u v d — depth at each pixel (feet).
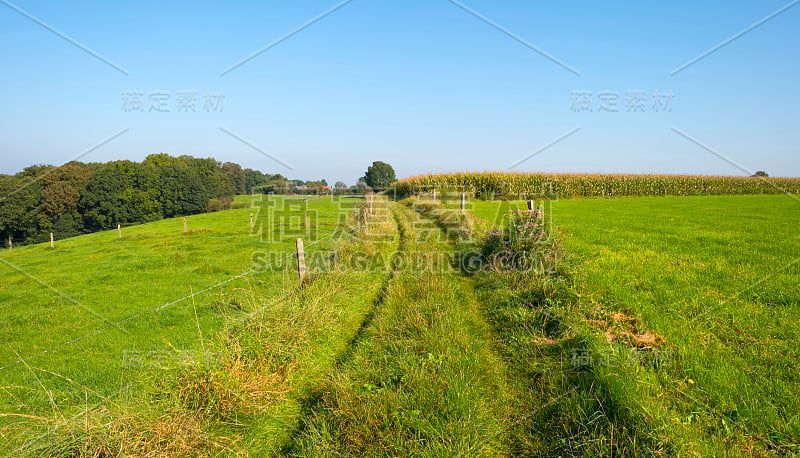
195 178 242.17
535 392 15.75
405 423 13.65
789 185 170.71
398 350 19.20
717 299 23.56
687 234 48.88
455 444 12.89
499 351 19.67
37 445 13.28
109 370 24.13
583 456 11.60
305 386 18.22
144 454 12.63
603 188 141.79
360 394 15.66
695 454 10.85
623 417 12.66
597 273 28.99
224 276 47.16
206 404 15.49
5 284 50.78
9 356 27.99
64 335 31.50
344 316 25.21
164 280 47.55
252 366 17.94
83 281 49.52
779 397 13.79
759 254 35.86
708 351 17.13
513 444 13.34
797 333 18.63
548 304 23.08
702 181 159.12
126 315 34.96
